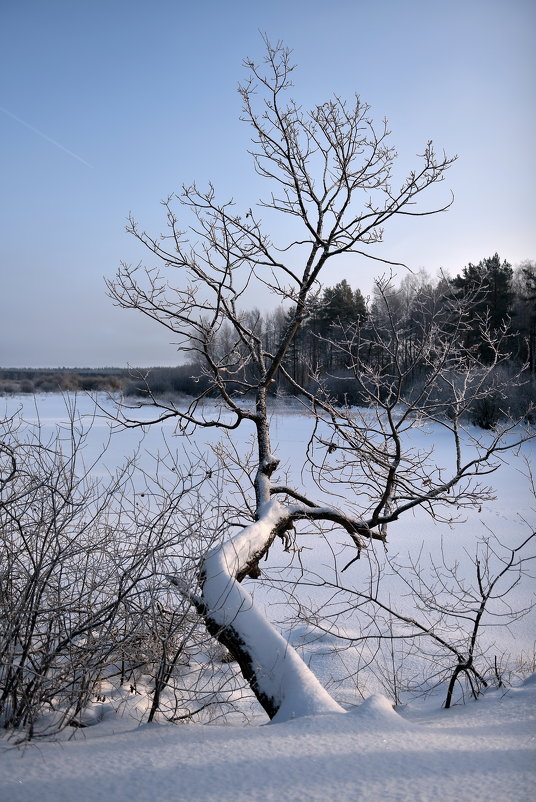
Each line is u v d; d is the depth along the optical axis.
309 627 7.95
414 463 7.05
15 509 4.70
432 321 6.53
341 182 6.28
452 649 5.53
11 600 4.36
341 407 7.79
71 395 5.70
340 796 2.53
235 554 4.85
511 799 2.49
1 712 3.87
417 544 12.34
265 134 6.36
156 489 9.68
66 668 4.13
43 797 2.56
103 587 4.81
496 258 37.34
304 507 6.12
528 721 3.92
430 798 2.51
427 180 6.17
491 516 14.72
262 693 4.05
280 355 6.55
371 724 3.44
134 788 2.63
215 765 2.87
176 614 4.68
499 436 6.72
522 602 9.03
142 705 4.54
